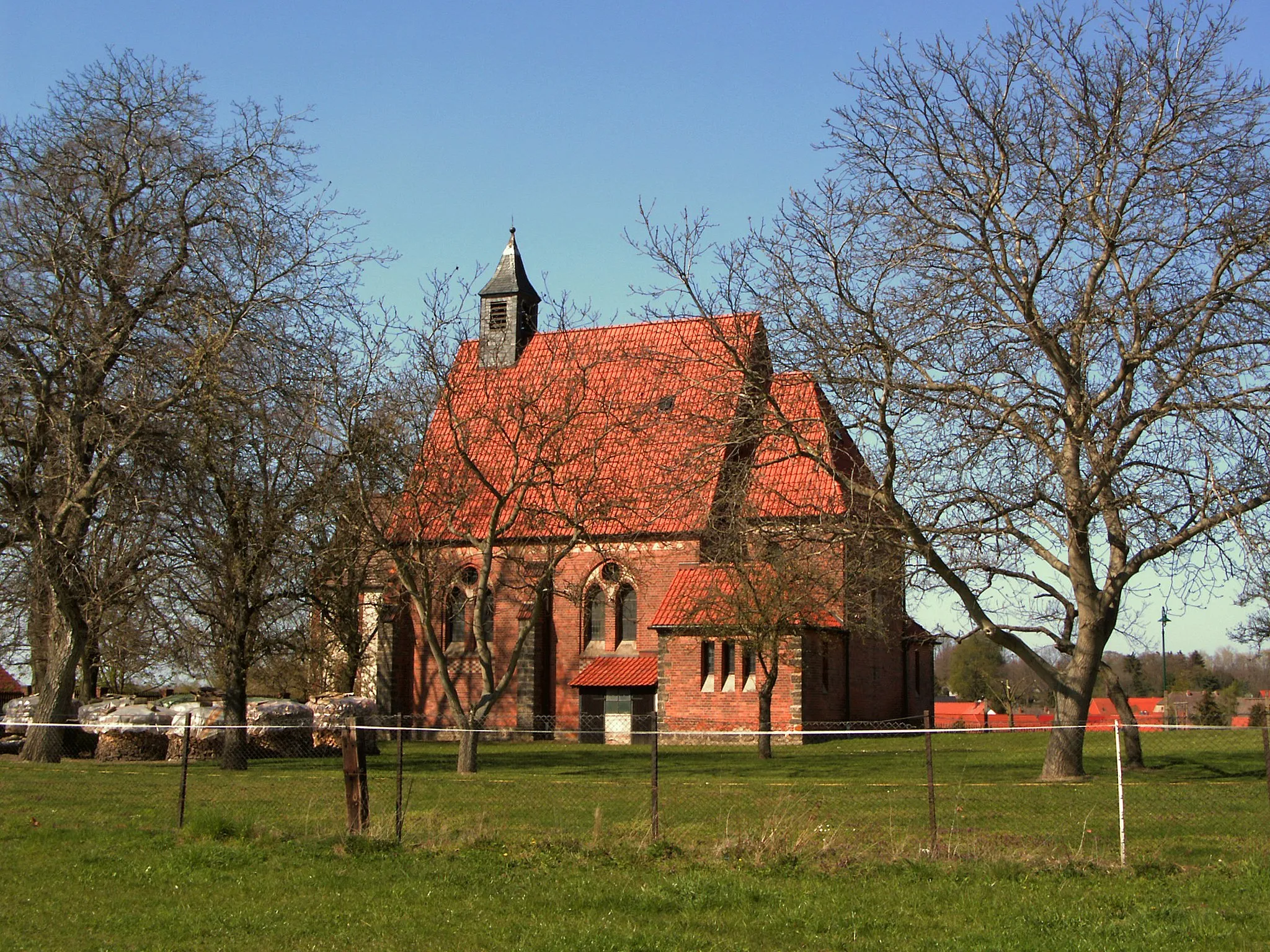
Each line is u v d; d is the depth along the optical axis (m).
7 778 27.03
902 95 26.84
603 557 43.78
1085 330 25.91
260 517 34.22
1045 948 11.60
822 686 48.78
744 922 12.73
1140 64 25.97
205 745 36.53
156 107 33.03
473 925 12.65
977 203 26.39
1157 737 40.50
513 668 33.59
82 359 30.77
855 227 26.45
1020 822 19.70
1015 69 26.75
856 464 27.91
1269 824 19.16
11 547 32.75
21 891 14.17
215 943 11.93
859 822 19.69
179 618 33.28
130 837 17.70
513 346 59.00
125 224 32.84
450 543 52.94
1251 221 25.23
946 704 92.69
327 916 13.01
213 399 30.69
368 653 49.22
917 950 11.59
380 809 21.27
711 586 42.31
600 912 13.30
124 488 30.33
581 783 27.05
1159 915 12.91
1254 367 23.81
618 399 44.59
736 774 30.06
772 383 27.77
